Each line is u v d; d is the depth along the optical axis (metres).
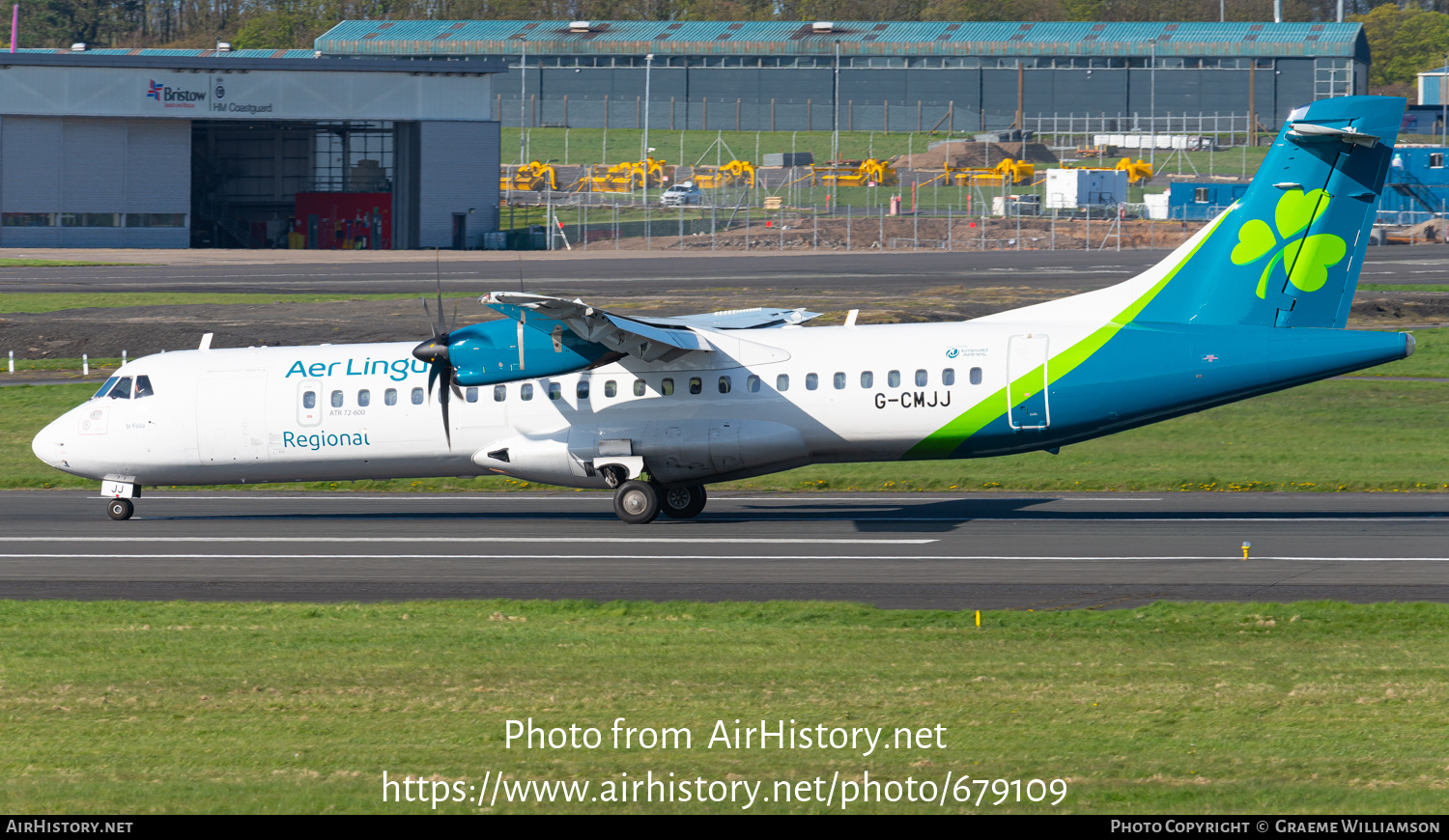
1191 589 63.53
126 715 43.53
